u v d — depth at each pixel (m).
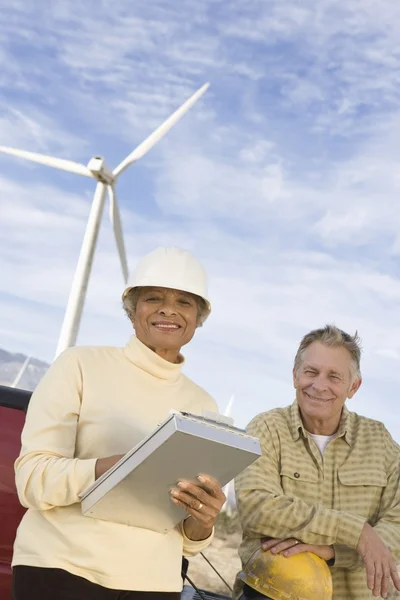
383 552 3.12
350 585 3.33
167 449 2.01
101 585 2.30
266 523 3.21
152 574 2.37
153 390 2.56
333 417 3.45
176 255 2.62
